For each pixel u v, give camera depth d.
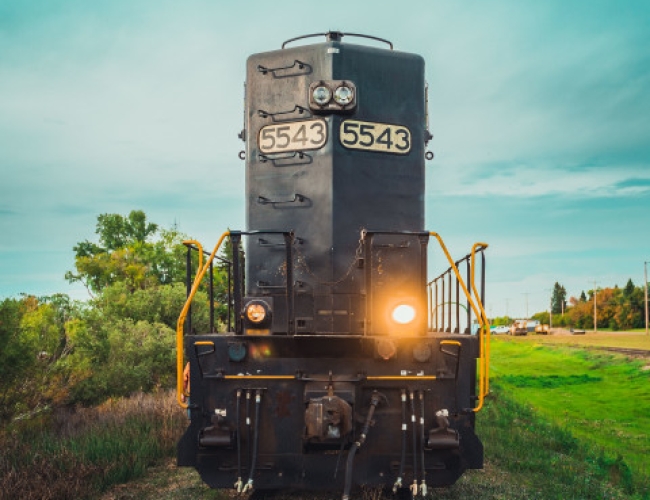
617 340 56.38
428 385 5.55
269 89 7.18
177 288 23.55
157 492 7.15
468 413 5.56
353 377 5.52
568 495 7.08
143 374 16.47
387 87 7.15
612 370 28.67
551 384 24.91
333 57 6.98
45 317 13.39
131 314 22.27
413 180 7.12
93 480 7.31
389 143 7.07
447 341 5.55
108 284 37.84
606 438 12.82
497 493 6.90
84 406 13.81
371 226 6.86
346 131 6.91
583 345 46.78
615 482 8.23
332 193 6.77
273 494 6.54
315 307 6.69
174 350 18.17
